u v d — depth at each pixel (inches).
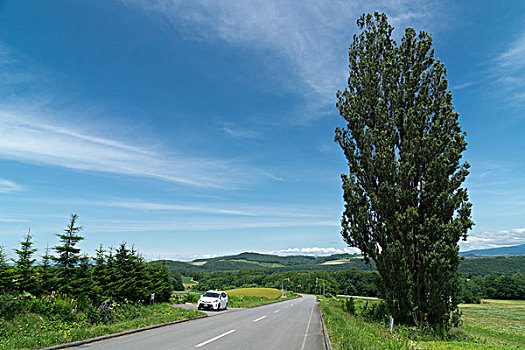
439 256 637.3
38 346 349.1
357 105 840.9
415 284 679.1
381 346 412.2
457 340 624.7
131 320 606.2
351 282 5378.9
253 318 834.8
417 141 727.1
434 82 761.0
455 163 687.7
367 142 800.9
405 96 799.1
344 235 813.2
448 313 663.1
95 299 649.0
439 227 649.6
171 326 597.6
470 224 650.8
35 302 515.2
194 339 447.5
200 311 959.6
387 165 743.7
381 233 729.0
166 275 1306.6
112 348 362.9
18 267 730.2
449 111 712.4
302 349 407.5
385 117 794.2
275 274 6584.6
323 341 480.7
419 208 714.2
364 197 791.7
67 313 531.8
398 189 725.9
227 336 491.8
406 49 816.3
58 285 794.2
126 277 1063.0
